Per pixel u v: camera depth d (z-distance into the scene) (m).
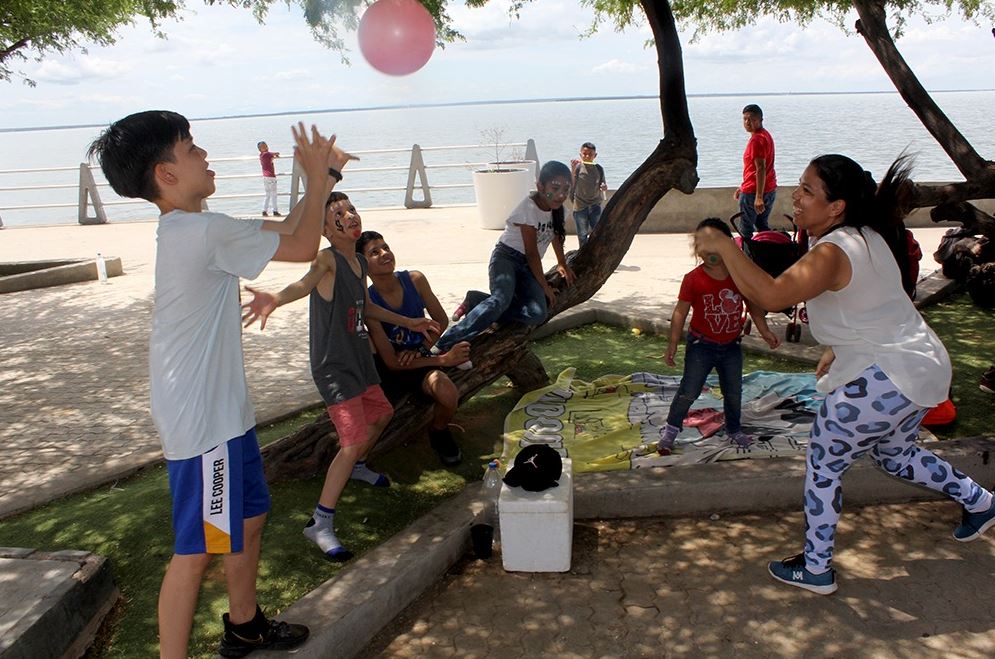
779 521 4.12
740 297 4.34
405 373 4.72
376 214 15.48
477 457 4.88
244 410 2.82
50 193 30.45
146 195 2.65
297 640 3.11
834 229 3.22
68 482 4.66
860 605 3.42
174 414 2.64
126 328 8.28
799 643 3.21
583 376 6.23
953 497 3.66
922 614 3.34
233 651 3.06
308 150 2.62
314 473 4.49
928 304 7.61
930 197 5.32
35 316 8.94
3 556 3.50
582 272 5.62
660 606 3.50
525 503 3.67
